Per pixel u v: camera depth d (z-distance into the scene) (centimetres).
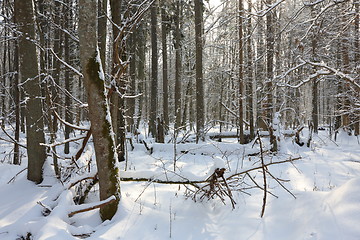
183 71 2080
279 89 1081
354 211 317
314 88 1198
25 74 598
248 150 1020
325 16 611
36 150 600
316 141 1315
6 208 488
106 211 429
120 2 752
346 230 295
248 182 603
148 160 919
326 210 347
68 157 575
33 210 452
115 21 745
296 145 1170
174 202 482
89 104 418
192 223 413
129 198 476
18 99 848
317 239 299
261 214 412
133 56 1468
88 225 413
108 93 507
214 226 406
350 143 1288
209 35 1648
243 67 1186
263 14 536
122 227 392
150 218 418
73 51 1230
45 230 355
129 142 1224
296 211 387
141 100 1866
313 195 409
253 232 373
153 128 1541
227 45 1641
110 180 429
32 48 602
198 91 1214
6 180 635
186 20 1869
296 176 667
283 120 1428
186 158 988
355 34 759
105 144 422
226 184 448
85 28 400
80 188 500
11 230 394
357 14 549
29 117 603
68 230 376
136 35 1497
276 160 862
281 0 520
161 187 569
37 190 557
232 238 367
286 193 473
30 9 600
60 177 560
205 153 1053
